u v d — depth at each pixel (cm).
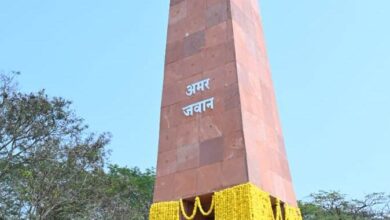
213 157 1212
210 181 1184
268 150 1312
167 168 1288
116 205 2748
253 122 1277
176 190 1236
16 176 2359
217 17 1430
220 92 1295
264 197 1154
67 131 2552
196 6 1504
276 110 1501
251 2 1617
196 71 1384
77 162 2452
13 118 2358
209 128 1265
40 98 2453
